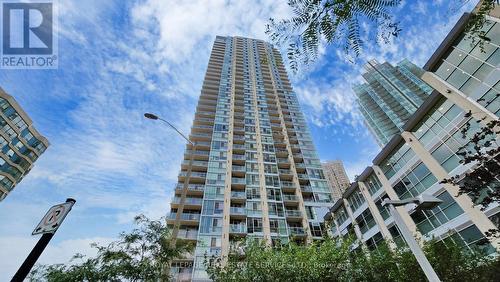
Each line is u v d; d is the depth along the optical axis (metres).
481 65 17.84
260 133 49.84
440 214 20.48
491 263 12.77
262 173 40.75
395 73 83.88
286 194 40.19
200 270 25.86
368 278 13.71
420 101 66.69
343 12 2.39
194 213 34.38
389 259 14.45
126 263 8.57
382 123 74.94
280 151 47.16
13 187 52.66
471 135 18.59
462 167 19.33
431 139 22.78
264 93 62.22
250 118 53.31
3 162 51.12
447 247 14.82
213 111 55.16
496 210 16.47
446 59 20.86
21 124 54.94
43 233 3.29
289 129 53.62
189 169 10.30
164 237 9.84
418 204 7.39
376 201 28.80
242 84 63.38
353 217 32.09
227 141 46.12
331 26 2.44
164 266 9.25
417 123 24.59
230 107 54.41
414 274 13.30
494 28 16.84
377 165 29.30
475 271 12.78
